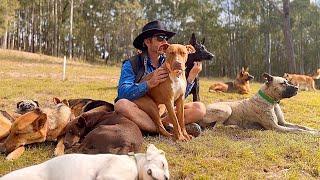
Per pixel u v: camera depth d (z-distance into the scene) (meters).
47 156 2.56
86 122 2.68
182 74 2.91
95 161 1.70
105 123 2.62
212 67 24.81
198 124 3.40
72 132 2.67
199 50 3.39
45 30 24.23
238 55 24.92
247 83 6.88
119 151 2.32
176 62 2.74
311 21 24.56
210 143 2.87
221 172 2.31
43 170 1.66
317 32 25.08
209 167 2.38
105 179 1.60
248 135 3.24
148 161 1.70
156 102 2.91
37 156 2.55
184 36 24.44
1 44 23.22
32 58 15.76
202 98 5.80
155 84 2.81
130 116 2.84
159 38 2.98
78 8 24.89
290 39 15.45
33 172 1.64
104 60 25.55
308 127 3.65
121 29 25.22
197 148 2.69
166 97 2.83
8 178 1.61
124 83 2.94
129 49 25.00
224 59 24.95
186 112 3.11
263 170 2.41
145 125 2.90
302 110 4.84
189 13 24.28
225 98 6.04
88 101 3.18
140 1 25.47
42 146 2.74
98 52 27.30
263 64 24.78
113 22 25.55
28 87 6.12
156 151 1.75
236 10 24.58
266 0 21.78
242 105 3.54
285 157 2.65
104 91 6.02
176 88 2.84
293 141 2.99
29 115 2.67
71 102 3.19
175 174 2.27
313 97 6.59
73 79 8.23
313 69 25.27
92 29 26.06
